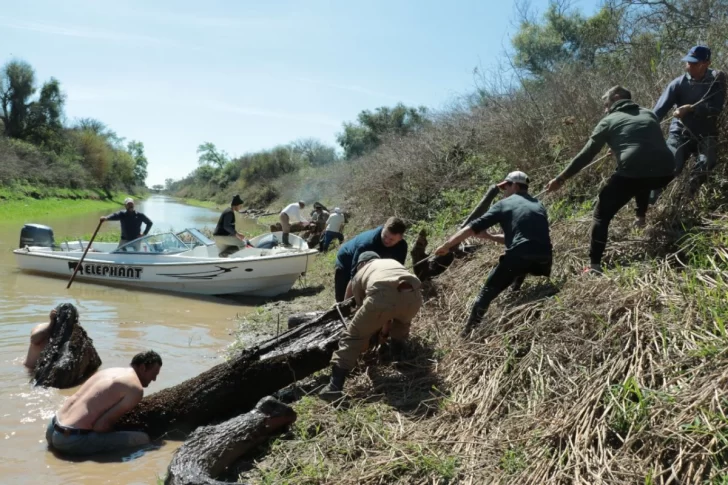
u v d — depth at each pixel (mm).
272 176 55312
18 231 21438
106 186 57688
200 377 5547
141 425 5230
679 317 4332
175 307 10000
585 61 11102
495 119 11297
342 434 4598
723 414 3322
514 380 4602
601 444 3613
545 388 4336
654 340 4148
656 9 10281
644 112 5527
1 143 36844
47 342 6480
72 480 4410
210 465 4246
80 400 5035
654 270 5156
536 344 4773
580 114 8539
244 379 5449
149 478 4492
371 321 5098
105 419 4977
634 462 3439
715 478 3109
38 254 12289
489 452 4008
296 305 10031
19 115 47344
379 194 13945
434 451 4086
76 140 53156
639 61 8711
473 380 4902
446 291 6809
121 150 67562
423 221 11211
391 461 4012
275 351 5625
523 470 3705
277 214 33344
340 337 5461
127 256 11617
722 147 6117
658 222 5867
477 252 7355
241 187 57688
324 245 14688
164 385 6219
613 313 4625
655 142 5332
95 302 10102
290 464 4340
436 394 4930
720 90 5859
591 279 5215
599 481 3365
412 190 12797
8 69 46594
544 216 5453
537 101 10211
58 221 27469
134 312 9477
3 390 5977
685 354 3957
